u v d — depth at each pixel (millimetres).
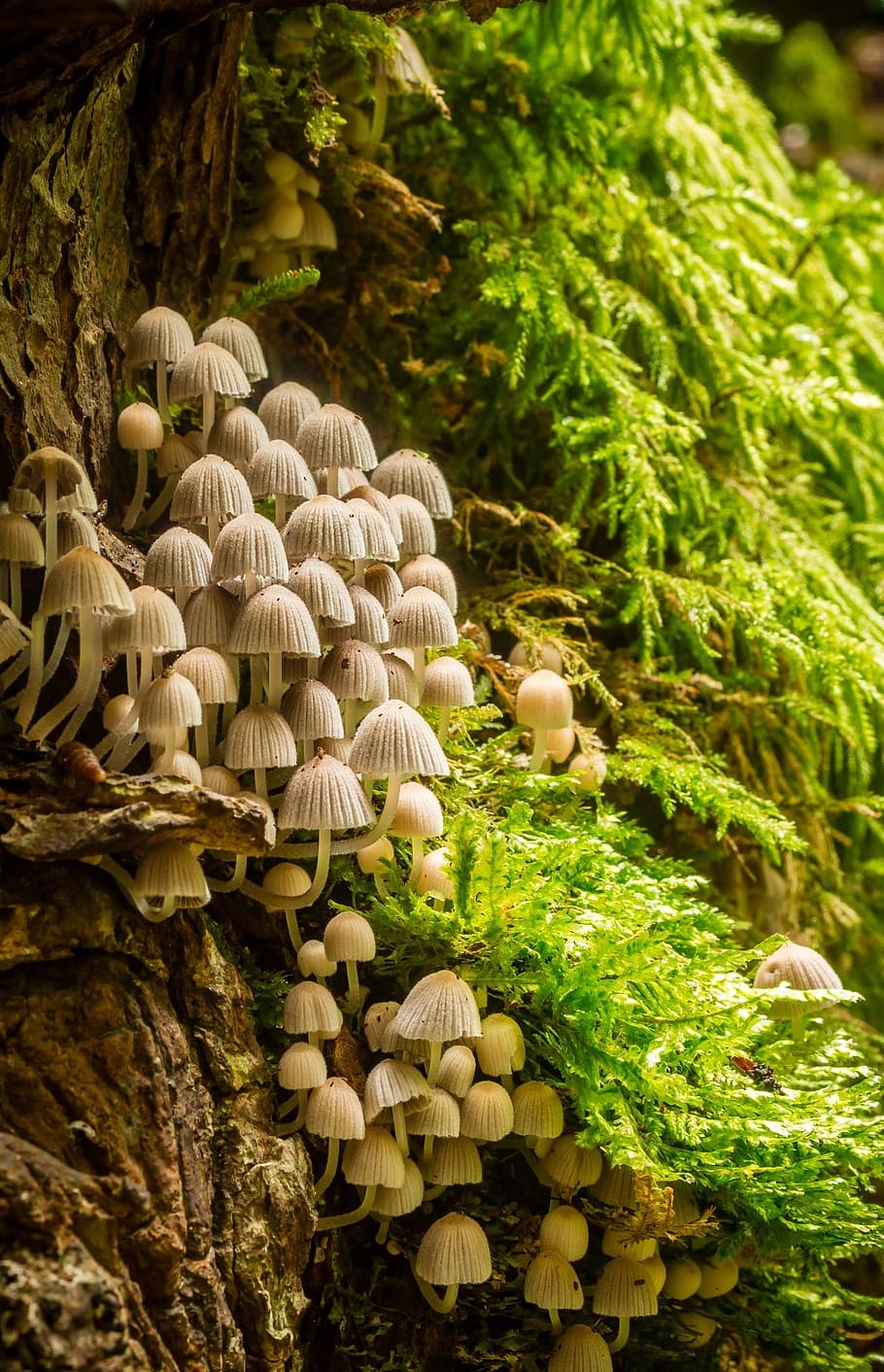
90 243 410
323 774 385
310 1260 396
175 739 378
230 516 395
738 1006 405
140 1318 364
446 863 406
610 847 429
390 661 407
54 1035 367
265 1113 387
